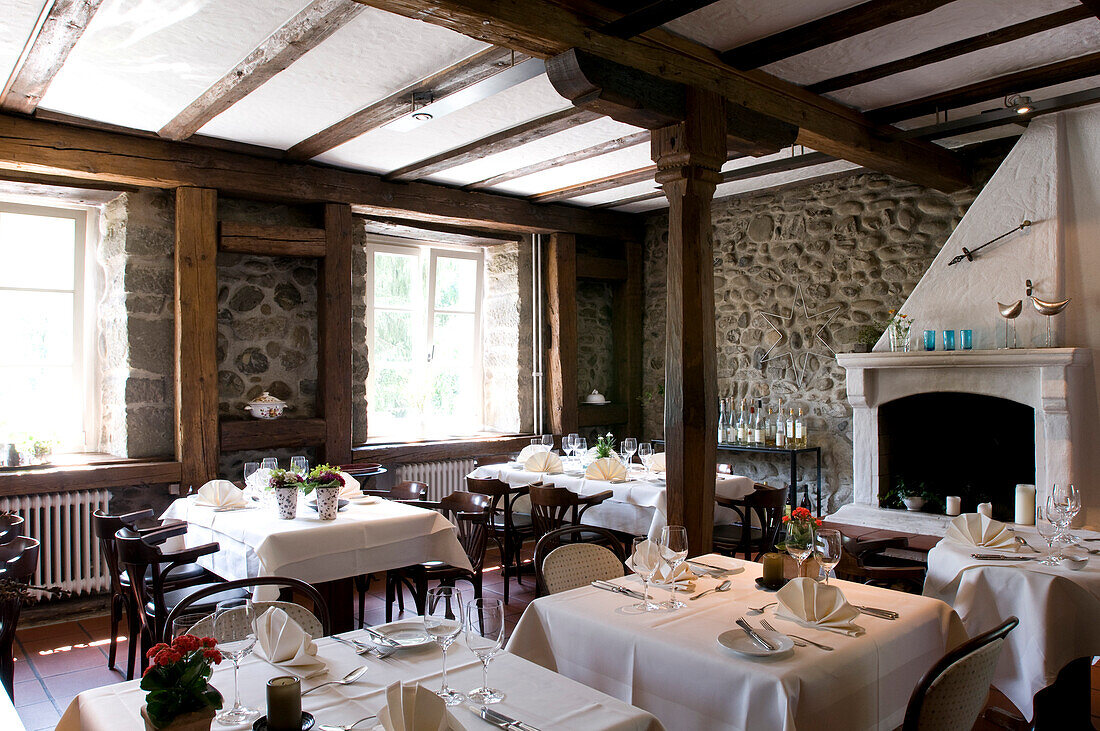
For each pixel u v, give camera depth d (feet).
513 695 5.46
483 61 11.02
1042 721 8.35
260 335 17.08
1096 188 14.67
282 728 4.74
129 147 14.33
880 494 17.22
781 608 7.09
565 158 16.66
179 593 11.05
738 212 21.15
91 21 9.76
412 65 11.35
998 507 16.52
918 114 13.92
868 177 18.52
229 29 9.98
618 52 10.07
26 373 15.40
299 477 11.82
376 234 20.02
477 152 15.56
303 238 16.89
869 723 6.42
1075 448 14.35
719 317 21.62
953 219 17.16
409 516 12.00
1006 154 16.34
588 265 22.33
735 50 11.34
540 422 21.72
